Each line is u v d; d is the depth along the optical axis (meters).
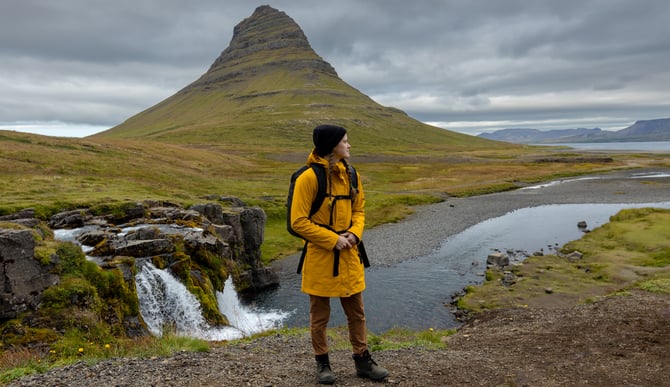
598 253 31.41
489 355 9.21
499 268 30.03
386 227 49.75
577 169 116.38
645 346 9.06
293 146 185.75
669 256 28.16
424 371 7.08
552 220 50.53
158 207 33.44
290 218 5.40
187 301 21.22
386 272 31.22
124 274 18.41
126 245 21.44
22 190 37.34
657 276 23.55
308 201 5.41
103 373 6.95
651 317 11.57
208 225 29.31
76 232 25.34
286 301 27.14
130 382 6.40
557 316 14.19
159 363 7.61
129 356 8.61
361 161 141.50
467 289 25.83
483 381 6.71
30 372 7.24
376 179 97.00
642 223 38.72
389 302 24.78
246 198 56.50
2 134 71.94
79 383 6.45
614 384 6.69
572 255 31.36
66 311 14.94
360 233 5.68
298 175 5.49
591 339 10.24
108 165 63.34
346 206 5.64
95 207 30.09
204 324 21.36
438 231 46.03
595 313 13.31
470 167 120.75
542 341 10.73
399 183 90.88
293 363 7.73
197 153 111.88
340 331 15.81
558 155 163.38
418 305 24.12
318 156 5.54
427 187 84.50
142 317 18.44
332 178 5.57
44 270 15.34
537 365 7.86
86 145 78.50
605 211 56.19
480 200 69.56
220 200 45.94
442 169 116.56
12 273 14.30
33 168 52.34
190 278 22.30
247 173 92.50
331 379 6.13
